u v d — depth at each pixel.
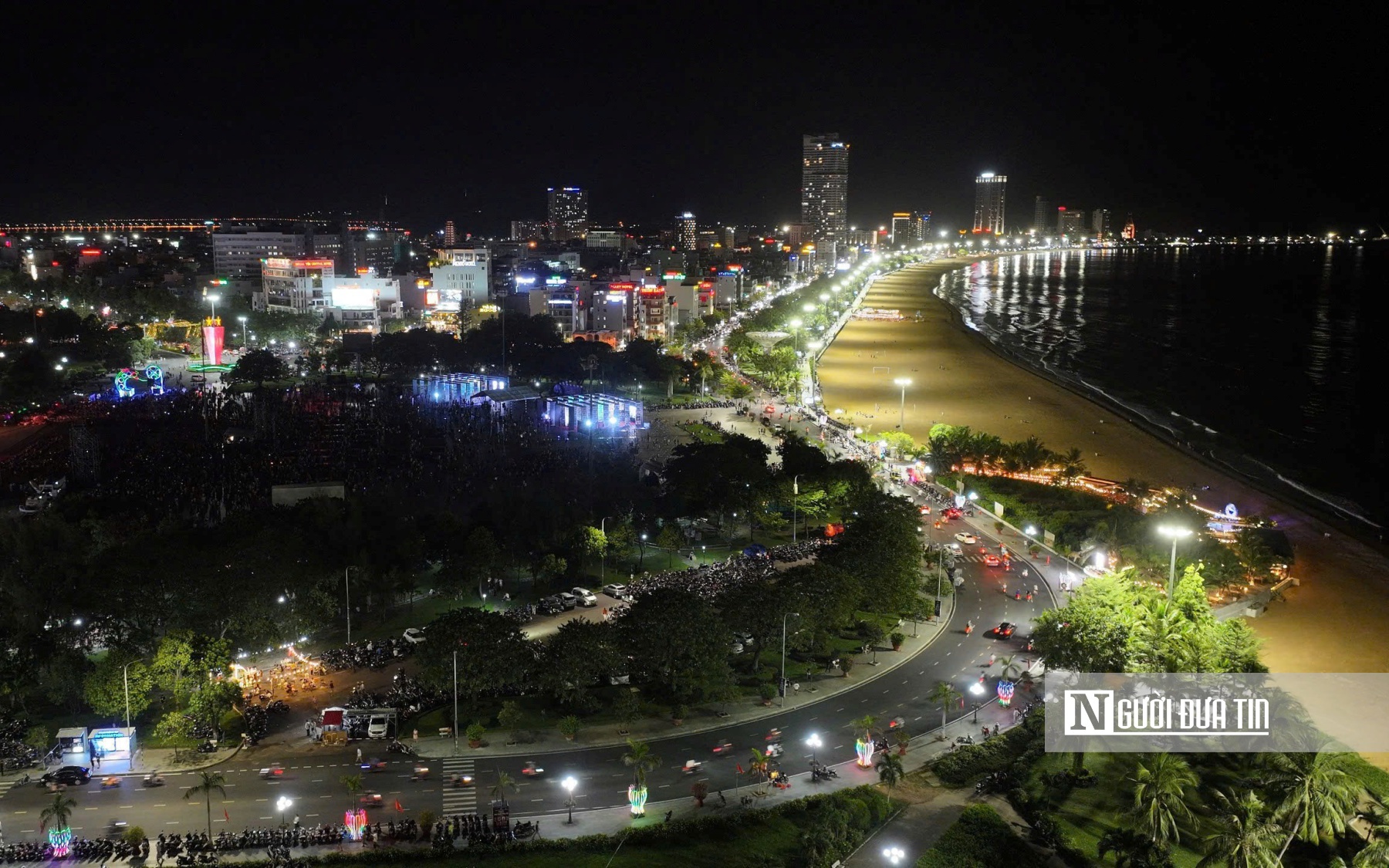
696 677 169.25
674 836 132.75
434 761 152.38
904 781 149.62
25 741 154.62
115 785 145.00
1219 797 130.25
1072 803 143.12
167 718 153.38
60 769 144.62
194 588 179.62
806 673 183.25
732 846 131.12
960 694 175.75
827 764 153.25
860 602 197.75
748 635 186.12
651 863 126.88
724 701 172.75
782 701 173.00
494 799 141.88
